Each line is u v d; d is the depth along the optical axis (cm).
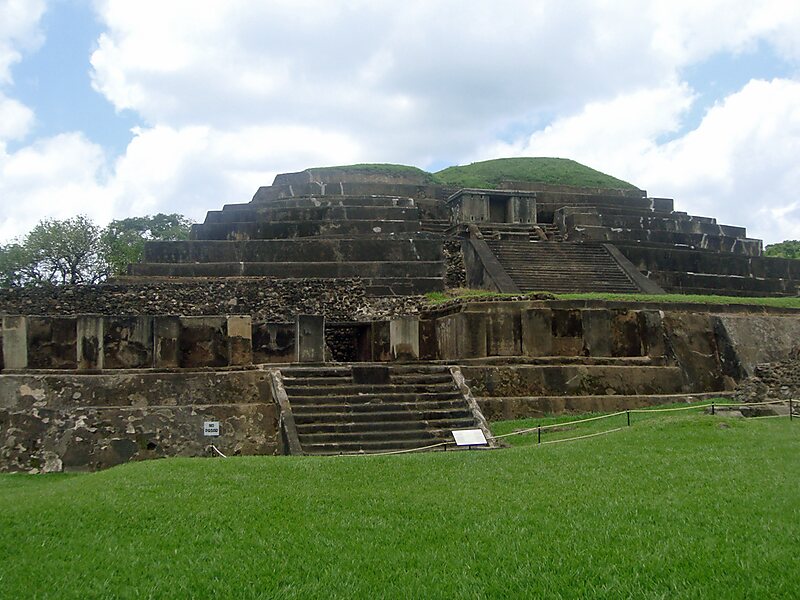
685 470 1191
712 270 3697
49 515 1007
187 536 934
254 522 983
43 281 4794
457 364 2144
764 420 1664
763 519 923
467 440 1678
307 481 1188
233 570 825
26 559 864
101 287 2941
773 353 2545
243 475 1220
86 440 1741
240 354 2062
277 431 1792
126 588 786
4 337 1948
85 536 937
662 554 826
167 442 1755
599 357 2289
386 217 3591
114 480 1198
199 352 2045
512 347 2277
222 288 2962
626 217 3919
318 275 3167
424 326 2542
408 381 1969
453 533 930
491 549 870
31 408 1783
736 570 773
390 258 3294
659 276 3559
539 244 3553
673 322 2480
